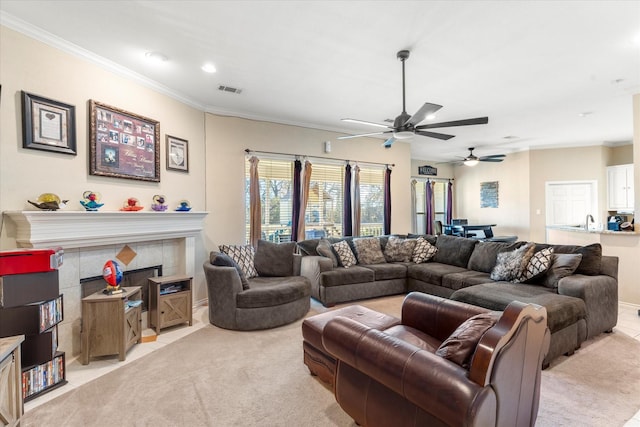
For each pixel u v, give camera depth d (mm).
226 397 2135
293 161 5184
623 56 3045
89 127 2943
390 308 4066
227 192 4578
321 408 2014
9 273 2078
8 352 1626
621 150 7145
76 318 2809
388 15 2406
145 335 3205
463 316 1954
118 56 3021
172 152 3865
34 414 1955
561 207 7430
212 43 2805
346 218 5699
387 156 6336
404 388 1345
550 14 2385
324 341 1790
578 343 2750
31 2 2227
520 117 5094
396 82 3676
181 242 3889
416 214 8945
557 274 3174
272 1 2242
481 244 4293
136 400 2100
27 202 2508
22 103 2477
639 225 4031
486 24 2518
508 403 1325
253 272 4062
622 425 1839
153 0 2219
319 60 3133
